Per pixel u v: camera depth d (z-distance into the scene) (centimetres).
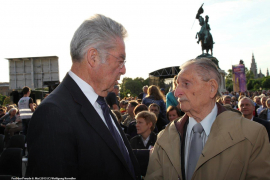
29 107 712
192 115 160
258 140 138
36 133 109
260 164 136
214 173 138
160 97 554
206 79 152
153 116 346
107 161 127
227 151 139
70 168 112
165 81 2269
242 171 137
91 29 136
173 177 154
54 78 1167
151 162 175
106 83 142
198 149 152
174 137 165
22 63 1185
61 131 112
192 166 150
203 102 153
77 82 139
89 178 120
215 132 146
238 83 2339
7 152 373
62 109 119
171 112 418
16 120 841
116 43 139
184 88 154
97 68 138
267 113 664
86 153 120
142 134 344
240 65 2338
